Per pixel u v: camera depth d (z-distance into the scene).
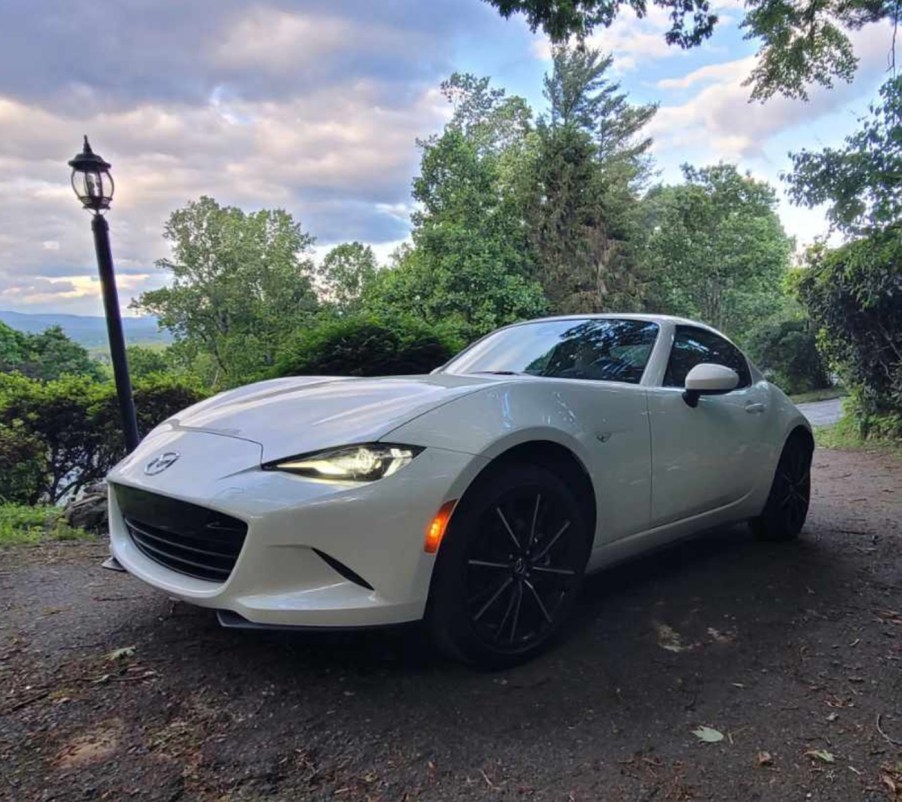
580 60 29.86
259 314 33.19
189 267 32.97
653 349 3.01
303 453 1.91
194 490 1.93
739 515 3.33
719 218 30.03
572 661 2.22
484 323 19.14
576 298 23.09
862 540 3.83
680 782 1.57
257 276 33.59
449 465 1.94
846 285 7.71
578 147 24.12
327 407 2.21
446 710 1.89
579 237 23.86
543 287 23.19
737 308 30.17
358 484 1.84
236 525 1.86
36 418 5.27
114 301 4.65
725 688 2.04
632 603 2.77
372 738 1.75
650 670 2.16
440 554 1.95
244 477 1.90
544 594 2.28
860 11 5.62
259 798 1.51
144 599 2.77
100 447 5.54
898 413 8.00
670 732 1.79
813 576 3.15
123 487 2.26
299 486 1.84
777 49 6.08
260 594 1.82
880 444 8.02
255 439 2.07
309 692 1.99
